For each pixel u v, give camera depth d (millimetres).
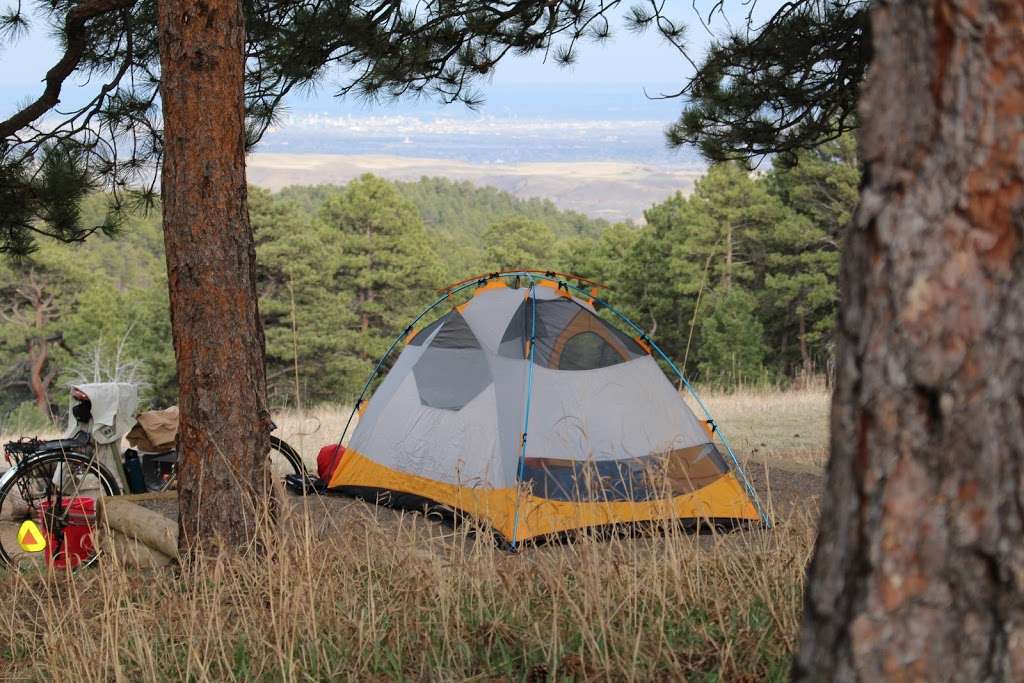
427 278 58875
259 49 9391
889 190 1829
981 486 1771
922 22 1802
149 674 4172
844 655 1856
